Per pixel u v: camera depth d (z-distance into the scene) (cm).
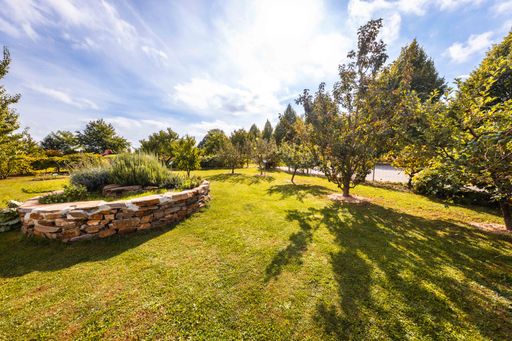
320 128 672
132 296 227
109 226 369
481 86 419
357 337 182
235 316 203
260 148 1527
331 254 328
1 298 219
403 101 551
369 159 679
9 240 349
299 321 198
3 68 602
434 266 296
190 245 351
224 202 639
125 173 550
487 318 204
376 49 595
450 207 629
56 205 372
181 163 1153
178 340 177
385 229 440
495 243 374
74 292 231
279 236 395
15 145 765
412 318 203
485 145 343
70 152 3266
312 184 1099
